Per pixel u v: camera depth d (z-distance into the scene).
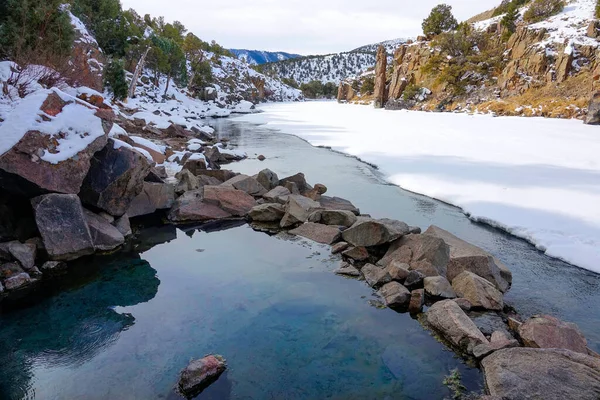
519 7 73.88
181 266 7.63
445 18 76.44
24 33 15.71
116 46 46.56
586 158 18.69
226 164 18.09
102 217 8.67
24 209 7.63
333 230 9.10
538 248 8.75
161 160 15.18
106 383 4.40
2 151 6.67
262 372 4.62
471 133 29.53
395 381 4.49
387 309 6.11
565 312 6.16
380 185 14.42
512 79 52.75
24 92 11.41
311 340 5.27
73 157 7.57
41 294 6.46
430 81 68.56
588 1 61.12
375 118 47.88
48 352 4.99
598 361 4.19
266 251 8.45
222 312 5.96
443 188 13.38
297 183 12.64
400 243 7.90
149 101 54.22
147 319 5.75
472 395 4.26
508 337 5.24
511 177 14.81
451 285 6.69
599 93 34.91
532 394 3.96
